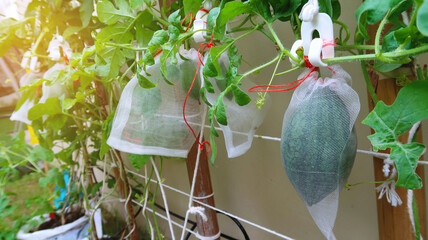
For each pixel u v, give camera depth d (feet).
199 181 2.18
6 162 2.94
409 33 0.77
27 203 3.48
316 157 1.00
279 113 2.34
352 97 1.00
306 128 1.01
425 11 0.60
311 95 1.04
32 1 2.19
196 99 1.74
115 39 1.70
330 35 0.92
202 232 2.29
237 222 2.34
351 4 1.79
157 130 1.62
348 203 2.23
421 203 1.30
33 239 3.10
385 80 1.18
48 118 2.18
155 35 1.23
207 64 1.13
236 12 1.11
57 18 2.22
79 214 3.57
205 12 1.41
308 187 1.07
